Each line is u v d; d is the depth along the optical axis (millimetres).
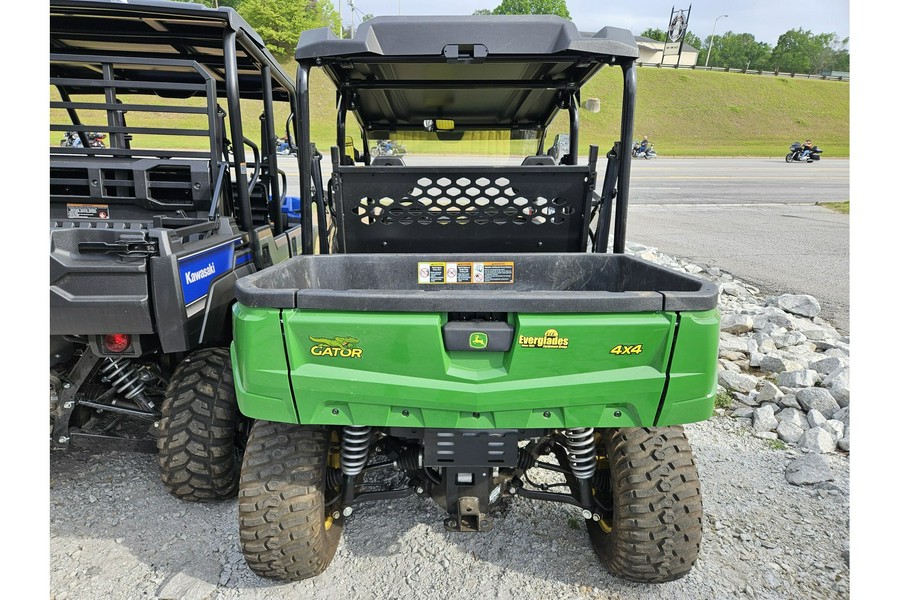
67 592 2426
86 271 2365
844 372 4262
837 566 2602
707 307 1926
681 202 15266
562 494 2518
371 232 3432
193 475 2848
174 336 2439
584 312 1907
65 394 2936
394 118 4352
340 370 1964
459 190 3328
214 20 3188
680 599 2416
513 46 2836
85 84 3148
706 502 3070
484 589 2471
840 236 10695
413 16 2863
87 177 3348
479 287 3051
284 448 2223
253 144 4242
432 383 1943
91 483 3176
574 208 3385
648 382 1943
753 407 4172
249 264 3438
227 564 2604
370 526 2875
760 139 43281
